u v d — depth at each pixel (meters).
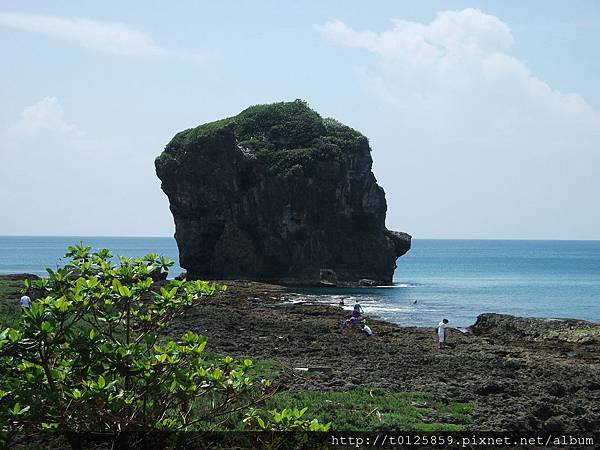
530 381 25.38
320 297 74.75
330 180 104.19
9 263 151.75
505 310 66.25
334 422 17.73
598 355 35.84
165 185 107.44
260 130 112.94
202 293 12.16
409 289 94.56
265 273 102.38
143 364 10.58
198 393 11.35
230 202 103.62
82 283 10.95
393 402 20.44
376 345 34.62
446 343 37.34
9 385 10.16
